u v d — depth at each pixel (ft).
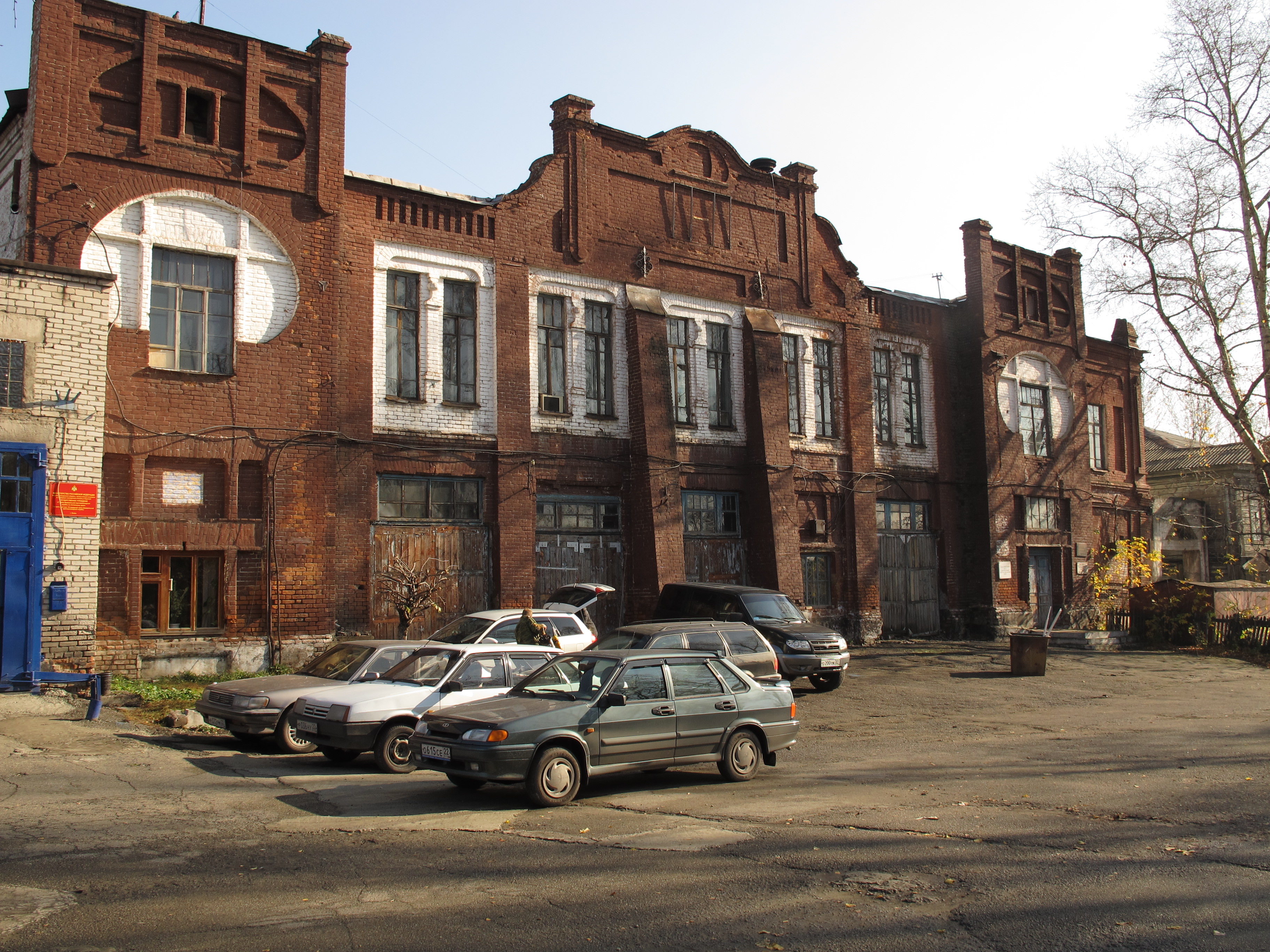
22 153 57.62
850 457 94.58
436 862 24.25
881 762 40.37
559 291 76.79
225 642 57.47
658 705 34.55
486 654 42.09
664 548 77.82
